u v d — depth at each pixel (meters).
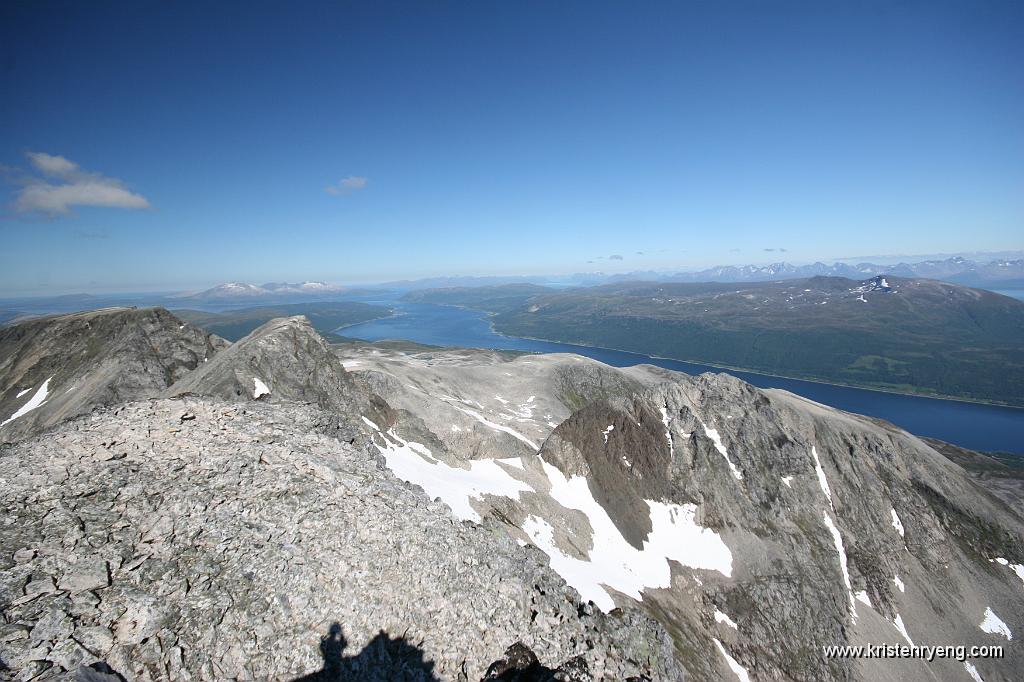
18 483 24.33
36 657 16.91
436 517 30.50
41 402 90.81
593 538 64.06
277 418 37.41
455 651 22.45
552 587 29.53
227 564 22.31
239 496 26.61
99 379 85.31
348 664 20.17
